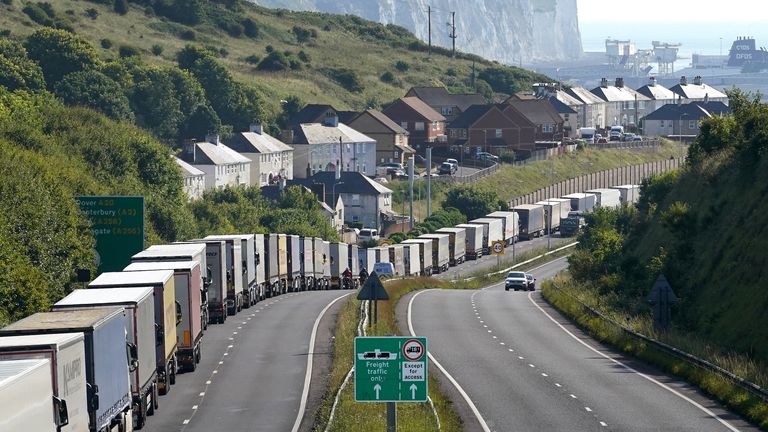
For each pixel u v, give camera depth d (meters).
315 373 112.00
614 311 155.38
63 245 138.38
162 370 99.44
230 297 159.88
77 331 67.75
